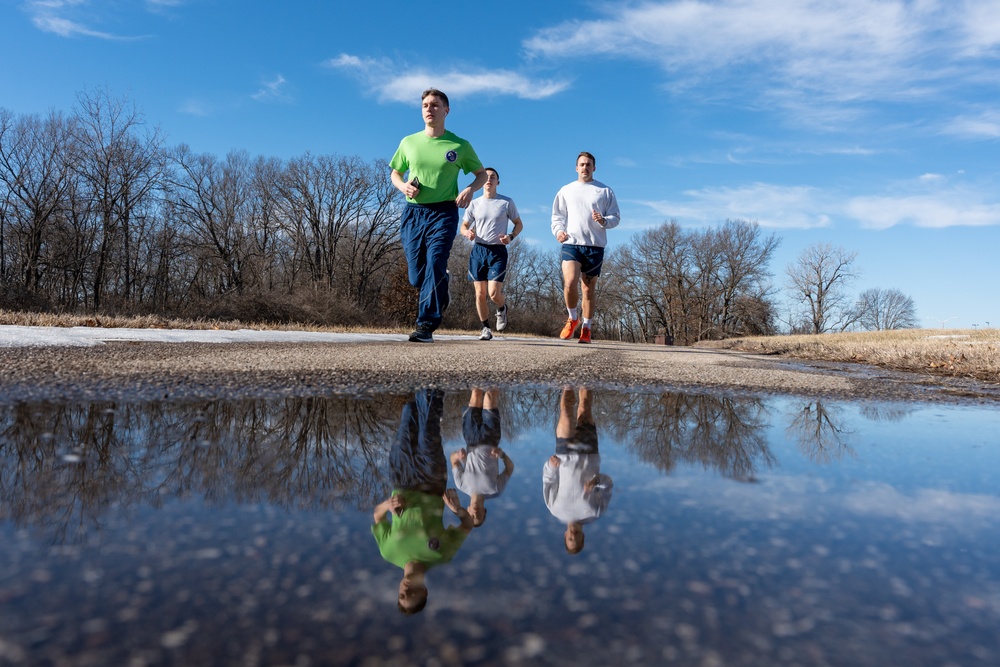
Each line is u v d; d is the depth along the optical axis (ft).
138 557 2.15
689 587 2.06
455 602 1.87
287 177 123.65
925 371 17.99
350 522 2.65
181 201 109.60
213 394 6.71
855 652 1.65
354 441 4.59
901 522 2.95
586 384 9.28
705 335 165.99
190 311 77.20
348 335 28.99
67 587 1.87
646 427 5.80
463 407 6.66
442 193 17.89
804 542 2.59
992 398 10.23
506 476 3.72
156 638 1.57
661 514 2.95
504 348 17.21
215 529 2.49
